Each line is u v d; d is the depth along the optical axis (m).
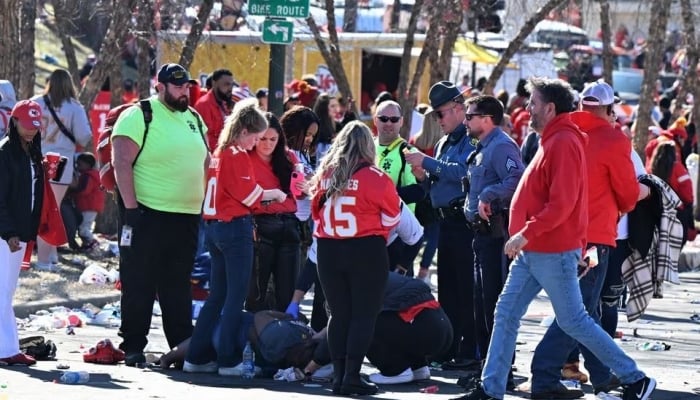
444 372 17.17
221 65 36.00
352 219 14.73
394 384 15.98
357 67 40.38
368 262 14.80
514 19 39.50
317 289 17.88
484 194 15.30
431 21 32.03
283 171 17.31
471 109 15.66
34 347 17.11
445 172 16.86
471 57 44.09
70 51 34.50
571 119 14.11
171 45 28.98
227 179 15.88
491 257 15.49
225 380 15.96
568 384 15.70
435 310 15.98
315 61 39.94
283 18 21.73
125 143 16.73
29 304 21.25
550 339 14.98
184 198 17.05
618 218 15.02
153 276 17.09
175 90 16.89
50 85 25.22
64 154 25.30
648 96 37.50
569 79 53.88
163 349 18.50
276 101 21.95
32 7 28.67
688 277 31.58
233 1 35.69
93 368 16.47
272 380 16.11
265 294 17.64
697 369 17.88
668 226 16.23
